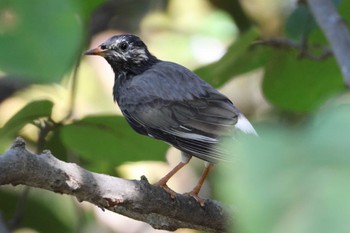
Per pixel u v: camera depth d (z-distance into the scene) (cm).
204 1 1550
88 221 1262
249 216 240
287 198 240
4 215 1182
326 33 1014
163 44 1499
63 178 662
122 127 952
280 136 253
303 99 1235
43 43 800
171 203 782
